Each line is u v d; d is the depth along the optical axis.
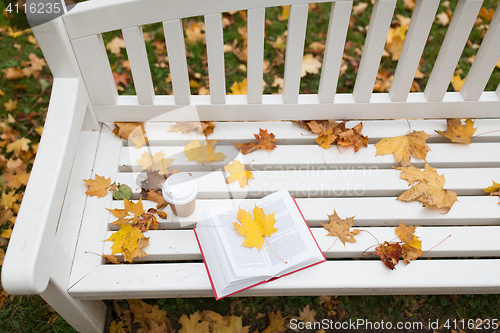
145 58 1.05
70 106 0.99
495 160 1.12
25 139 1.51
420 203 1.06
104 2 0.94
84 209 1.03
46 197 0.85
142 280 0.94
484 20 1.82
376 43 1.02
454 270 0.96
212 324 1.18
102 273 0.95
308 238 0.98
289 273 0.95
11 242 0.80
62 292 0.90
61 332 1.16
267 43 1.80
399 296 1.22
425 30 1.00
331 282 0.94
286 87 1.12
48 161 0.90
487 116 1.20
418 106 1.18
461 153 1.14
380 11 0.96
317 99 1.18
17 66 1.71
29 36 1.78
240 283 0.92
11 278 0.77
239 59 1.76
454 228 1.02
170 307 1.20
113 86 1.12
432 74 1.12
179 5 0.94
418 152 1.13
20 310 1.20
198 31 1.79
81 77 1.06
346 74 1.71
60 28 0.94
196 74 1.69
